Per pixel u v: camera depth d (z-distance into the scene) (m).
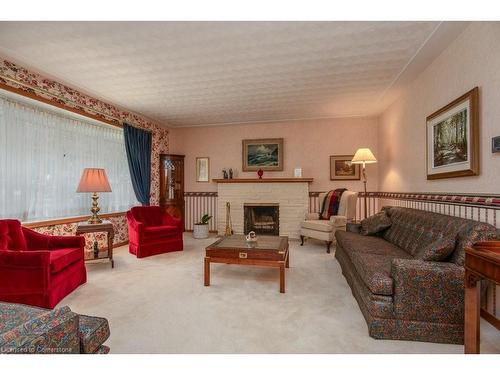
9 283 2.20
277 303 2.32
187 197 6.13
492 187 2.00
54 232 3.47
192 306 2.26
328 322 1.99
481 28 2.12
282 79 3.47
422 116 3.24
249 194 5.54
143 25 2.26
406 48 2.68
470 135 2.20
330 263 3.55
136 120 5.07
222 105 4.55
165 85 3.63
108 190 3.47
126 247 4.52
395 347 1.67
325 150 5.47
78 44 2.55
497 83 1.95
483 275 1.34
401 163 3.96
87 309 2.21
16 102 3.13
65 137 3.78
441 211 2.72
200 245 4.68
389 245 2.82
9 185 3.05
